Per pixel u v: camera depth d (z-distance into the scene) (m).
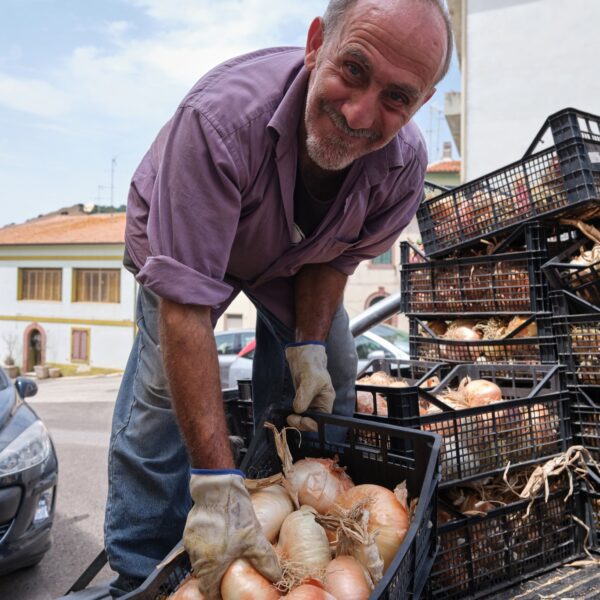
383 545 1.35
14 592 3.42
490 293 2.62
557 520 1.96
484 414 1.93
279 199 1.64
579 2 10.34
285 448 1.59
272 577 1.24
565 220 2.50
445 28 1.39
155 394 1.76
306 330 1.94
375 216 1.93
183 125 1.48
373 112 1.42
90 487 5.51
